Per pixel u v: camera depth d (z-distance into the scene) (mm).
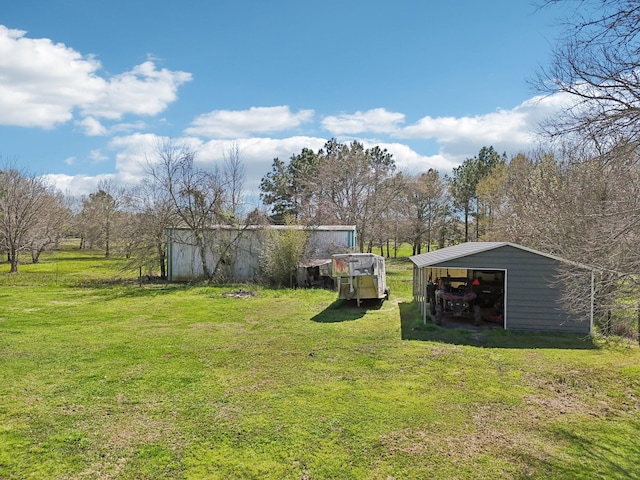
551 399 7211
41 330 11938
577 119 7090
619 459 5309
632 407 6910
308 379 8039
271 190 45312
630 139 6367
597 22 6035
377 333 11648
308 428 6035
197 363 9000
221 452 5391
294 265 21281
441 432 5965
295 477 4871
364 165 35219
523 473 4973
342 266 14977
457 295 12781
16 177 31656
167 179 22953
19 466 5051
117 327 12391
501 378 8164
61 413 6504
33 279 23938
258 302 16875
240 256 23531
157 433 5887
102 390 7434
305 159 43969
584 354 9742
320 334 11539
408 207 41375
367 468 5059
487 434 5926
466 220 43906
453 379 8070
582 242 9781
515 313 11898
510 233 19578
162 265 24297
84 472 4941
